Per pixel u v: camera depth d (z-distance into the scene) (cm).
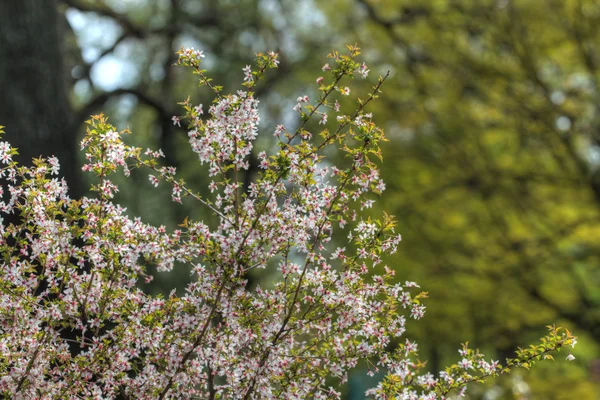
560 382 1228
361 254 354
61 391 334
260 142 1380
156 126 1341
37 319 329
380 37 1432
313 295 348
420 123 1384
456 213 1373
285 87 1553
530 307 1338
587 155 1344
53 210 336
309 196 346
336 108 352
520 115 1311
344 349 357
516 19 1297
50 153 785
